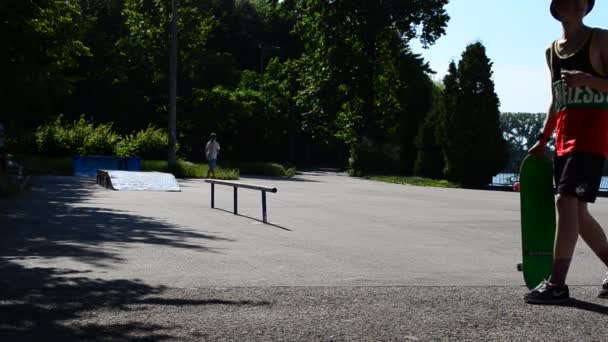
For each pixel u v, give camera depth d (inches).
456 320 182.5
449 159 1434.5
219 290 223.3
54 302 199.9
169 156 1349.7
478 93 1418.6
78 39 1283.2
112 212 543.5
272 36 3176.7
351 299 211.2
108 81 2082.9
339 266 288.4
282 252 333.4
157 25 1898.4
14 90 847.1
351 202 751.1
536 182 215.5
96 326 171.5
